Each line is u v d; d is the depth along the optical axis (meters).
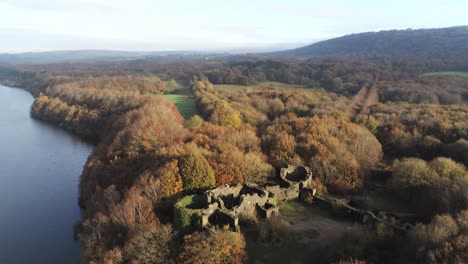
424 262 40.84
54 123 155.25
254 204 54.75
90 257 52.03
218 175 64.44
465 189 57.16
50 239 66.31
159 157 73.69
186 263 44.50
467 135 87.69
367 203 63.25
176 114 118.12
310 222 54.47
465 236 41.72
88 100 156.62
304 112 119.25
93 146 124.50
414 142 89.44
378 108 112.19
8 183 90.38
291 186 61.44
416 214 58.94
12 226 70.44
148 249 47.34
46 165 104.12
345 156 74.50
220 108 114.31
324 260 45.34
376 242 47.66
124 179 74.00
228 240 45.69
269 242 48.97
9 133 138.12
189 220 50.47
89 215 66.31
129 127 99.50
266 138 92.19
